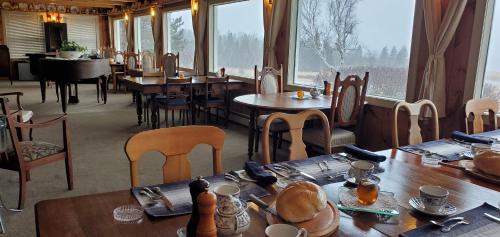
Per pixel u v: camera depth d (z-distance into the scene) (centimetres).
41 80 700
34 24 1113
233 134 520
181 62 843
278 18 514
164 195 127
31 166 265
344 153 183
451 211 120
